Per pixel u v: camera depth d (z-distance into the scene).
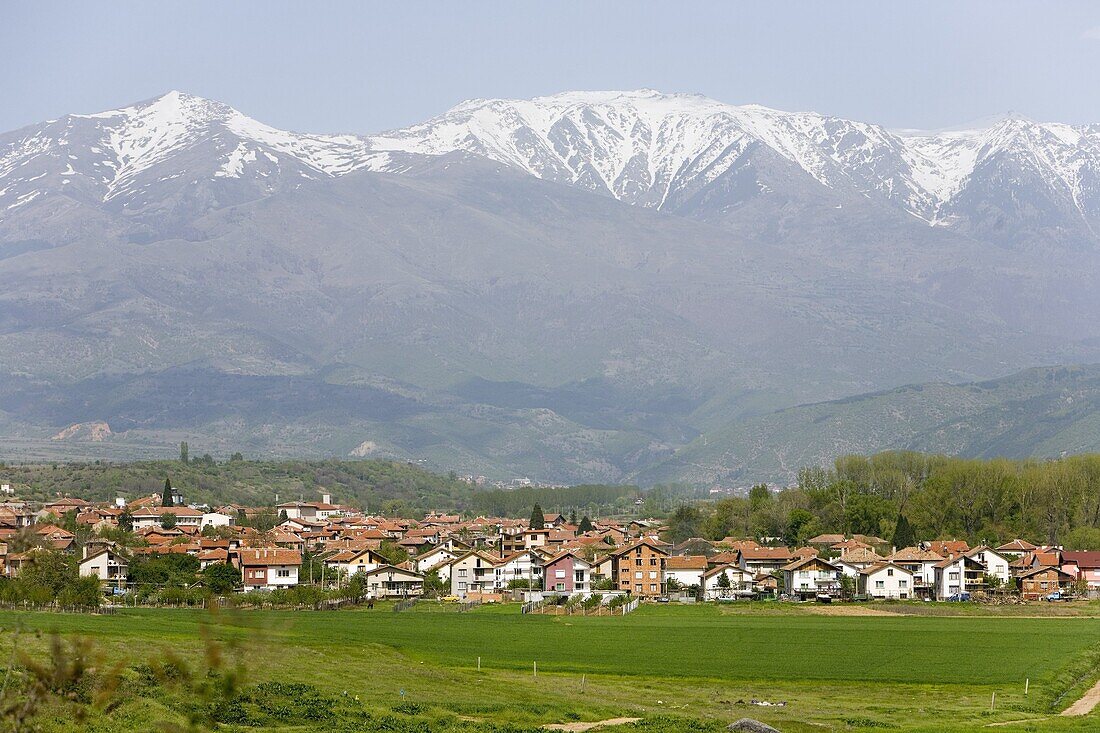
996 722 134.38
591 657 183.88
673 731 121.88
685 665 178.00
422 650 182.88
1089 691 163.88
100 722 88.62
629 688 156.25
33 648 112.94
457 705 130.12
